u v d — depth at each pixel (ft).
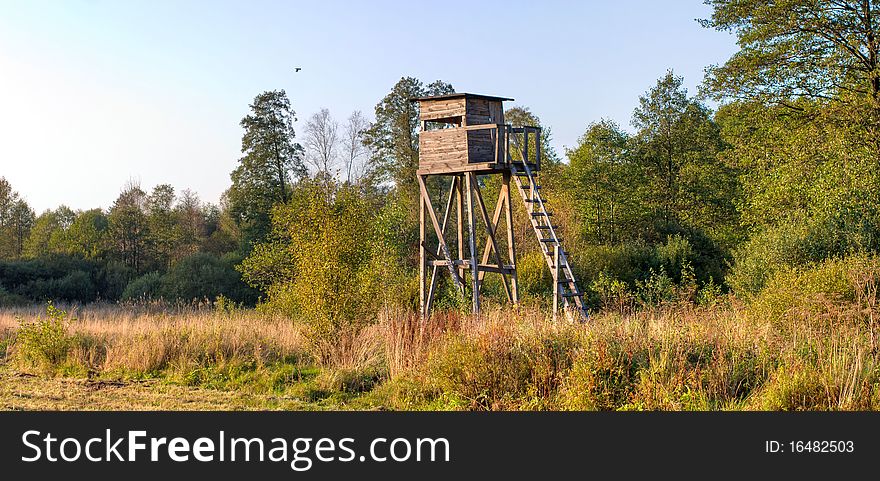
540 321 43.06
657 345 38.96
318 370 50.80
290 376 49.34
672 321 42.98
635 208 148.77
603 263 112.57
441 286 81.30
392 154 161.58
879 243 77.36
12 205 238.48
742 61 98.53
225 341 56.54
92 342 60.08
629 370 37.42
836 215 81.76
